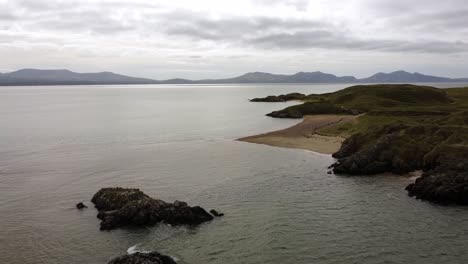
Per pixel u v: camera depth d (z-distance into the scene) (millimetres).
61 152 83438
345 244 38562
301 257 36125
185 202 46312
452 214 45625
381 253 36688
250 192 54219
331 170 65562
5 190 55469
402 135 67688
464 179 49750
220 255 36500
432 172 54625
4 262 35375
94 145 92250
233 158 75312
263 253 36875
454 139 63875
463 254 36344
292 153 79312
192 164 70500
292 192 54281
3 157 78312
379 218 44875
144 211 42750
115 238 39719
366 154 64625
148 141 97500
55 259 35938
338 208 48156
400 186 56281
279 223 43562
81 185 57688
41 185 57812
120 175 63156
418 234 40594
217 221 44000
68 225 42969
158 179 60531
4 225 43156
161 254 34344
